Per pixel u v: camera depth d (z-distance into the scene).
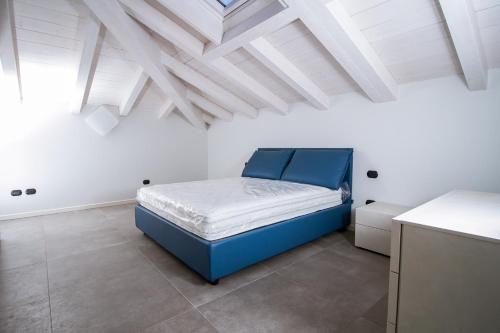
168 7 2.16
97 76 3.64
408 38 2.13
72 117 4.11
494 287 0.96
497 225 1.11
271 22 2.11
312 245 2.75
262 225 2.20
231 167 5.18
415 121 2.62
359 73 2.48
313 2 1.82
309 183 3.08
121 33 2.63
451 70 2.33
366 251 2.59
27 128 3.76
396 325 1.22
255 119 4.54
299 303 1.74
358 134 3.10
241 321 1.56
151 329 1.49
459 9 1.64
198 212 1.99
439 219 1.21
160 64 3.25
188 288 1.92
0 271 2.17
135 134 4.79
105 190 4.50
